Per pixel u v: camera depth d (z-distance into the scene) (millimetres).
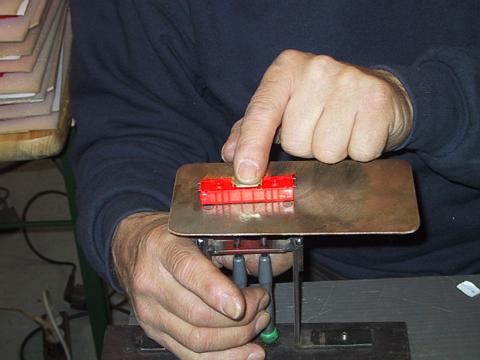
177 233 542
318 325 663
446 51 727
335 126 596
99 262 784
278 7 878
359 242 947
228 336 615
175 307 616
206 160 934
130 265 669
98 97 941
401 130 658
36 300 1674
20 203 1888
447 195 905
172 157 876
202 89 984
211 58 918
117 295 1675
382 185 581
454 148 731
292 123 611
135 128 907
